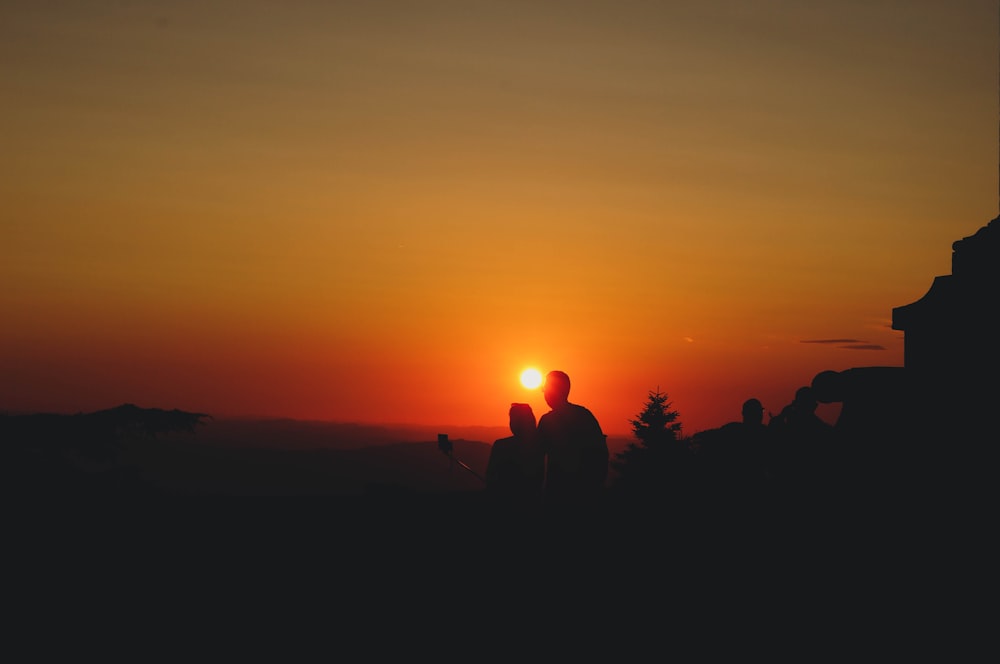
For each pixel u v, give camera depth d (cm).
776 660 799
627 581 1002
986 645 788
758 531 1075
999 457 953
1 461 1830
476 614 940
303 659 830
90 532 1303
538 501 1159
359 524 1277
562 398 1149
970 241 1062
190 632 897
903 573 921
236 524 1315
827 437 1121
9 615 943
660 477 1266
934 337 1073
